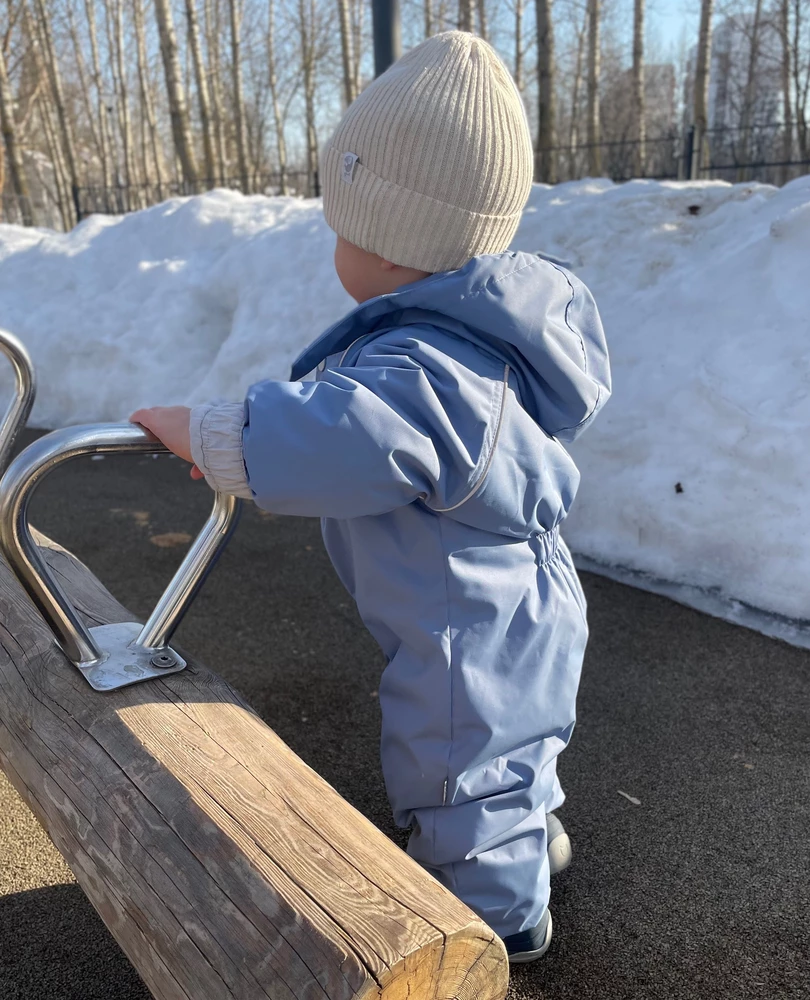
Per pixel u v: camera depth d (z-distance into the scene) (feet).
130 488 13.58
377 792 6.33
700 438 9.52
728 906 5.20
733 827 5.88
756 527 8.80
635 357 10.64
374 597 4.19
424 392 3.56
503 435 3.79
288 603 9.45
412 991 2.53
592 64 57.62
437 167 3.89
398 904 2.68
